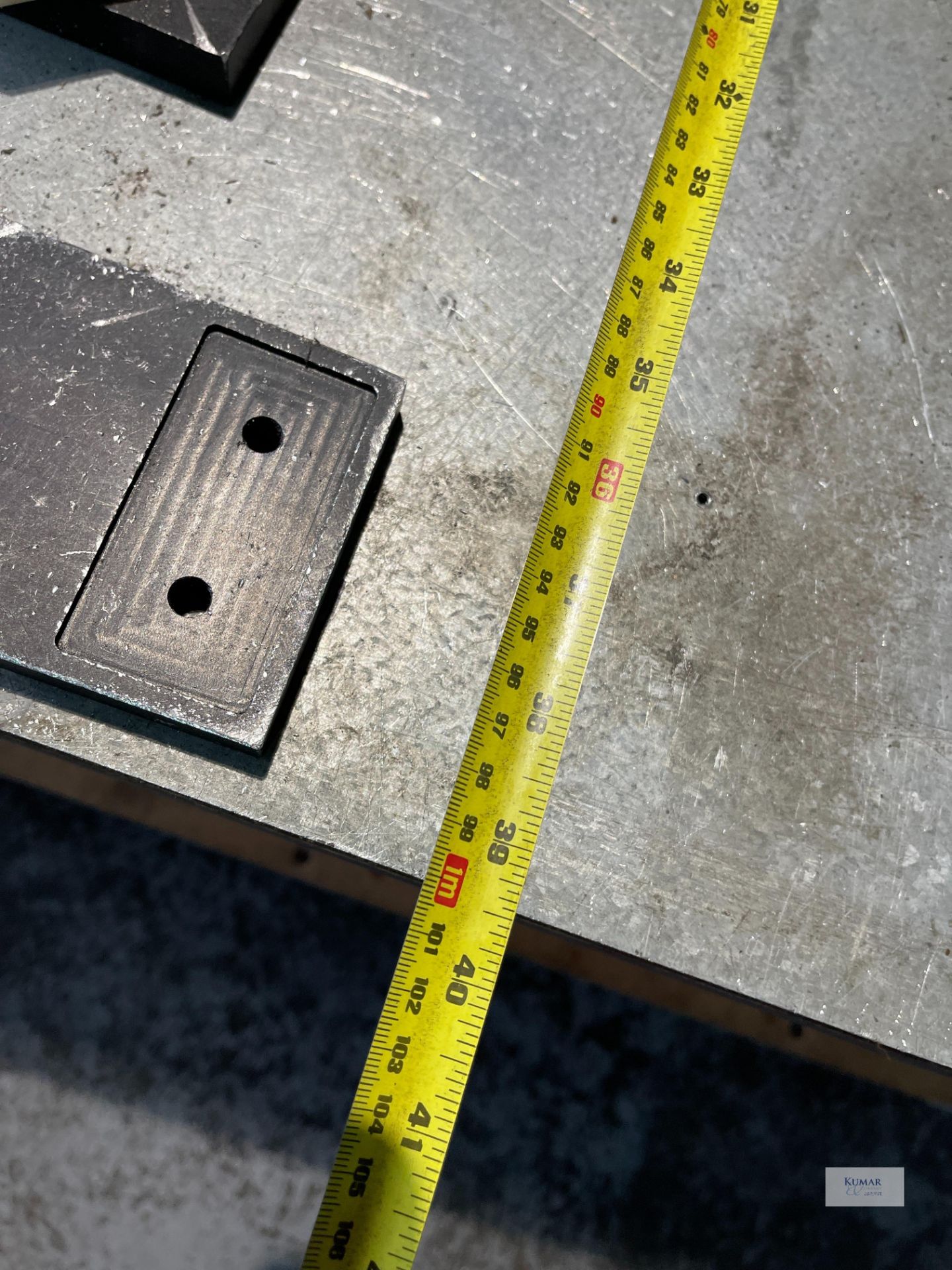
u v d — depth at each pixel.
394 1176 0.17
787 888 0.22
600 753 0.23
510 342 0.25
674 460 0.25
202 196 0.25
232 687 0.21
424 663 0.23
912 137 0.28
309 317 0.25
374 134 0.26
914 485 0.26
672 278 0.23
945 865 0.23
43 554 0.21
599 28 0.28
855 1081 0.29
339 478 0.22
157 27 0.24
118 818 0.29
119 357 0.22
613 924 0.22
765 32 0.25
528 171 0.27
